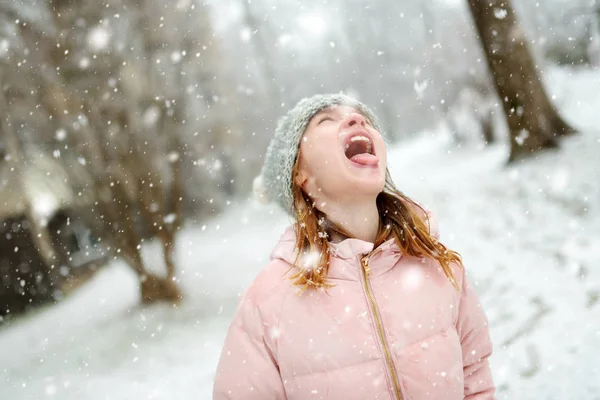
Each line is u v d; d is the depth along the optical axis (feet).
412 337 4.11
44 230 46.19
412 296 4.24
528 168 25.31
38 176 39.83
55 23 27.02
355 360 4.02
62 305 43.60
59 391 20.17
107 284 45.73
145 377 18.92
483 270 15.88
